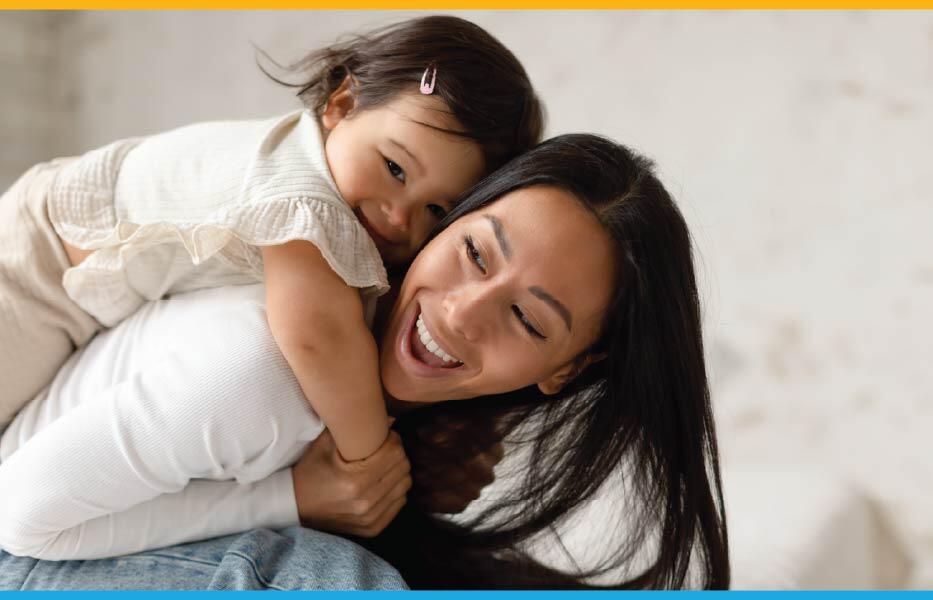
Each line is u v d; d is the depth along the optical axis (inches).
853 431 76.3
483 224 35.1
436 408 43.2
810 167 76.4
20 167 91.9
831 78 75.5
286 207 35.1
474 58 39.4
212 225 34.2
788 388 77.9
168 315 38.8
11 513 33.0
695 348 39.6
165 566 35.1
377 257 36.9
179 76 92.0
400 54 39.1
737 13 77.6
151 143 42.4
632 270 36.3
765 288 78.1
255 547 34.6
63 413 37.7
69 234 40.0
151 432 32.5
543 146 36.8
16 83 91.5
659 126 79.8
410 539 45.0
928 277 73.3
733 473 72.8
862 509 70.9
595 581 47.3
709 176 78.8
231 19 90.0
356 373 35.0
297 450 38.2
